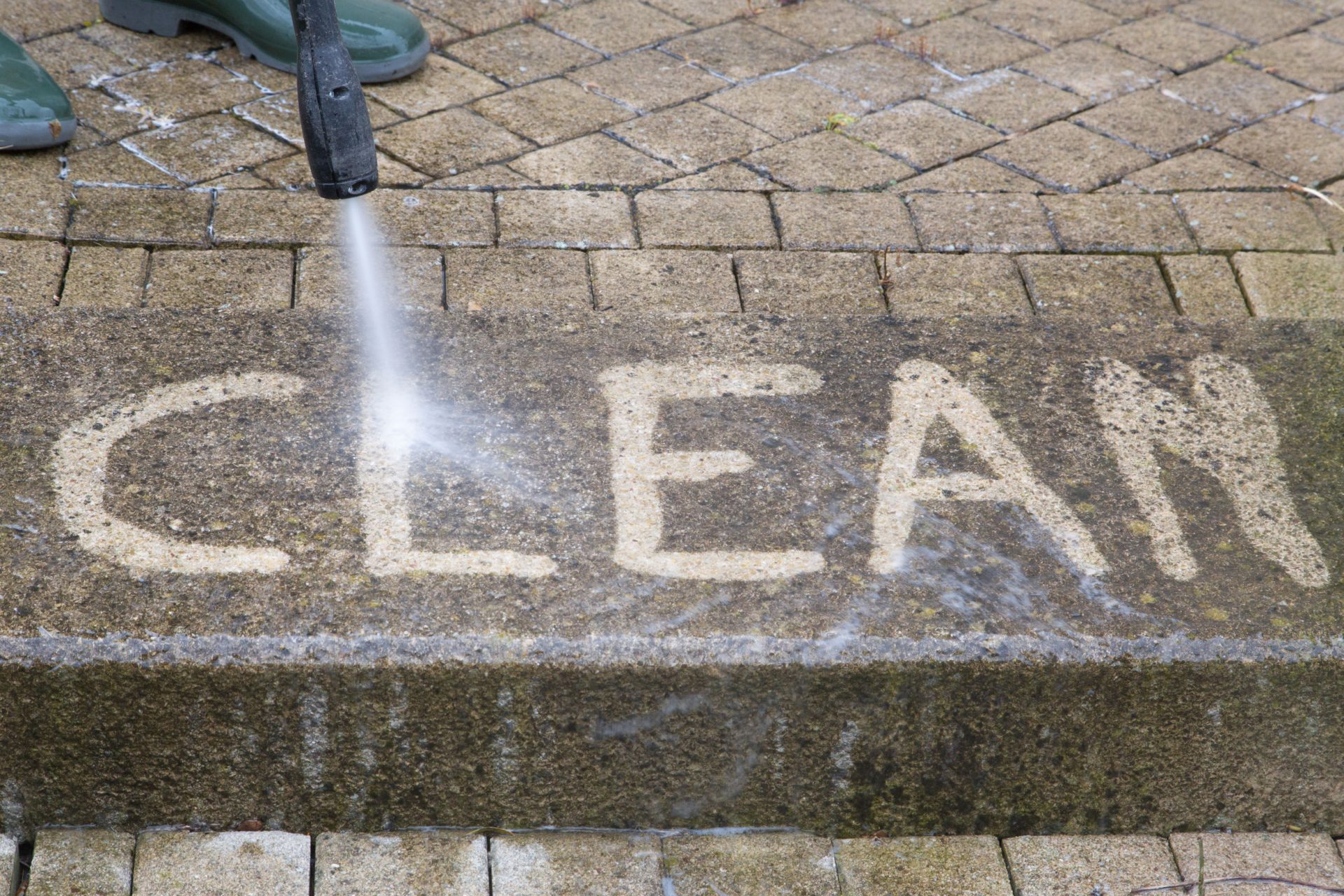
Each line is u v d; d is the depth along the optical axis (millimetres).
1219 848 2047
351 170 2211
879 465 2254
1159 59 4141
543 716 1928
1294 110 3875
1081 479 2242
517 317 2588
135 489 2084
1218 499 2213
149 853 1929
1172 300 3029
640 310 2877
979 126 3693
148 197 3098
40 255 2859
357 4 3758
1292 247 3207
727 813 2045
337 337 2482
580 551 2045
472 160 3377
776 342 2555
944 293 3000
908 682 1926
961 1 4469
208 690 1857
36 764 1911
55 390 2266
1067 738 1990
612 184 3320
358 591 1946
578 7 4281
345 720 1905
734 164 3443
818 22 4270
